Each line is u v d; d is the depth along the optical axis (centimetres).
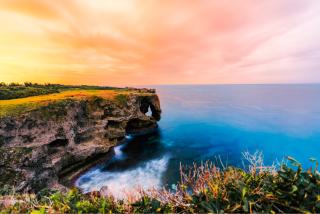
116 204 338
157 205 308
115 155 3484
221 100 14638
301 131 5112
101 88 7906
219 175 347
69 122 2747
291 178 290
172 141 4431
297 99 14275
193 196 313
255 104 11462
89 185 2423
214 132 5259
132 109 4388
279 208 275
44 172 2112
